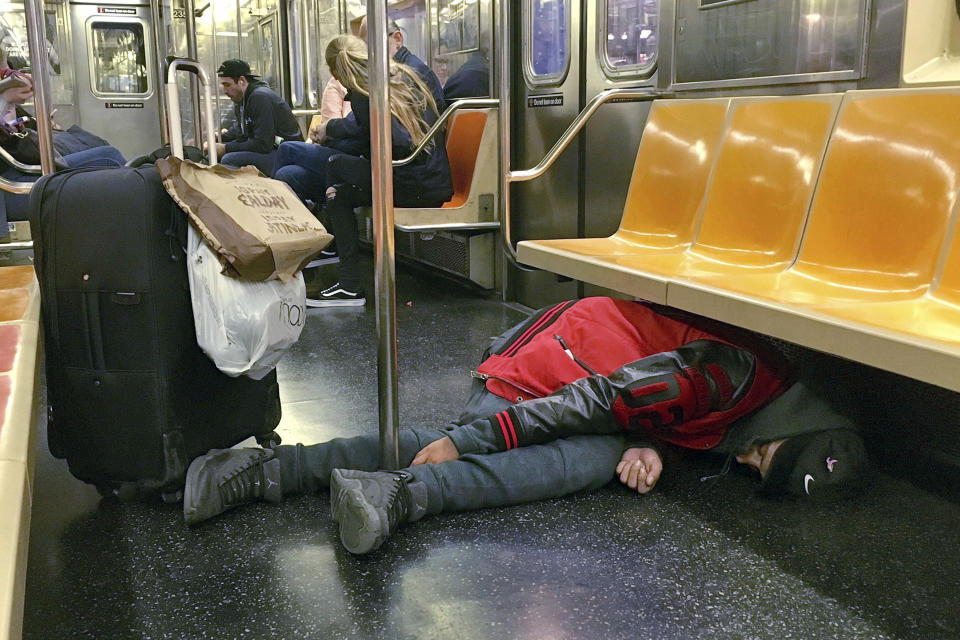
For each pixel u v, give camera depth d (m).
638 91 3.24
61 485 2.19
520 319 4.16
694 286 2.10
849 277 2.19
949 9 2.34
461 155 4.84
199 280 1.89
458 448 2.02
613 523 1.94
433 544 1.83
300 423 2.64
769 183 2.55
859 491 2.06
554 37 4.04
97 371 1.91
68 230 1.87
